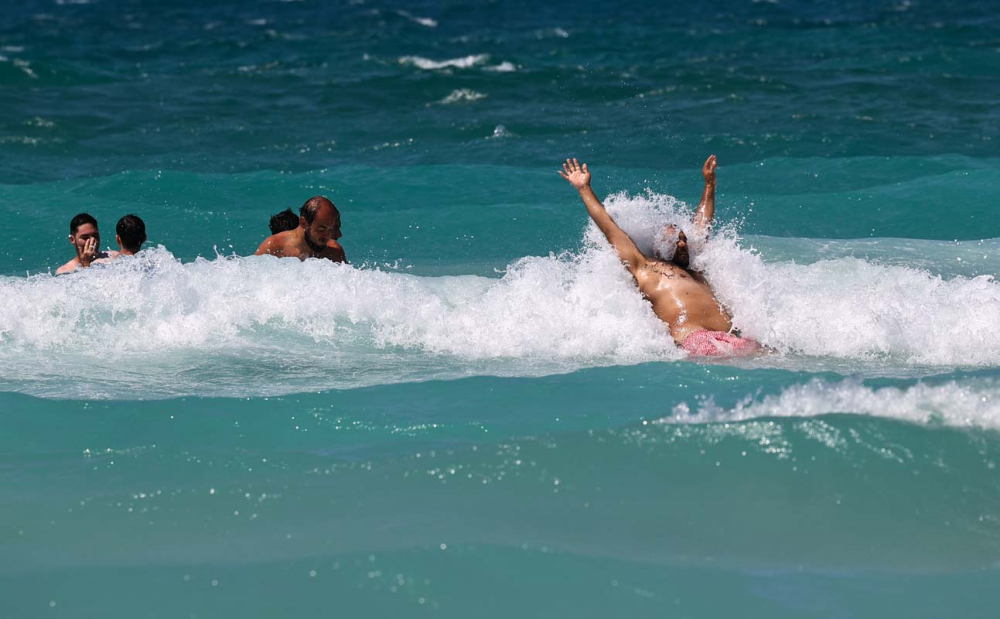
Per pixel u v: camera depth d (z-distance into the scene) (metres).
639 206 30.50
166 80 91.00
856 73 89.25
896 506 17.25
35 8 152.50
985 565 15.83
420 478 18.28
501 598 14.68
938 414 20.02
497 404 22.73
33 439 20.91
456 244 42.06
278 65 99.88
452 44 116.94
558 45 114.25
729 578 15.28
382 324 28.50
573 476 18.17
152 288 29.03
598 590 14.89
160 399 23.23
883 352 26.23
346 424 21.67
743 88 82.75
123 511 17.42
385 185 52.31
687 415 20.64
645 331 27.36
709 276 29.20
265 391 23.80
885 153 59.84
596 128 68.69
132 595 14.82
